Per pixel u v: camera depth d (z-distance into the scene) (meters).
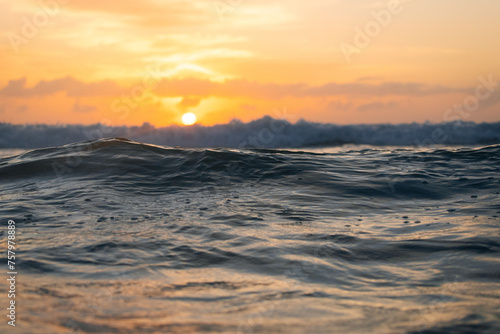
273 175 6.13
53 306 2.15
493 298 2.30
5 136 19.31
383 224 3.95
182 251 3.13
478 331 1.90
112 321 1.98
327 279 2.62
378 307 2.18
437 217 4.21
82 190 5.30
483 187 5.55
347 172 6.38
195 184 5.66
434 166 6.86
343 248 3.23
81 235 3.50
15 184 5.72
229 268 2.80
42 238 3.42
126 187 5.47
